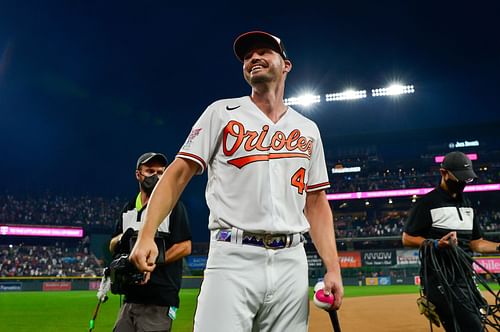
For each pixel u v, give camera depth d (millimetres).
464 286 3576
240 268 2033
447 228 4043
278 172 2174
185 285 32250
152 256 1875
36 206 43438
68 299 19266
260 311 2107
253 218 2080
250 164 2137
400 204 43531
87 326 10039
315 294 2146
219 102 2285
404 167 44688
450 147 44562
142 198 4117
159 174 4219
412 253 35500
